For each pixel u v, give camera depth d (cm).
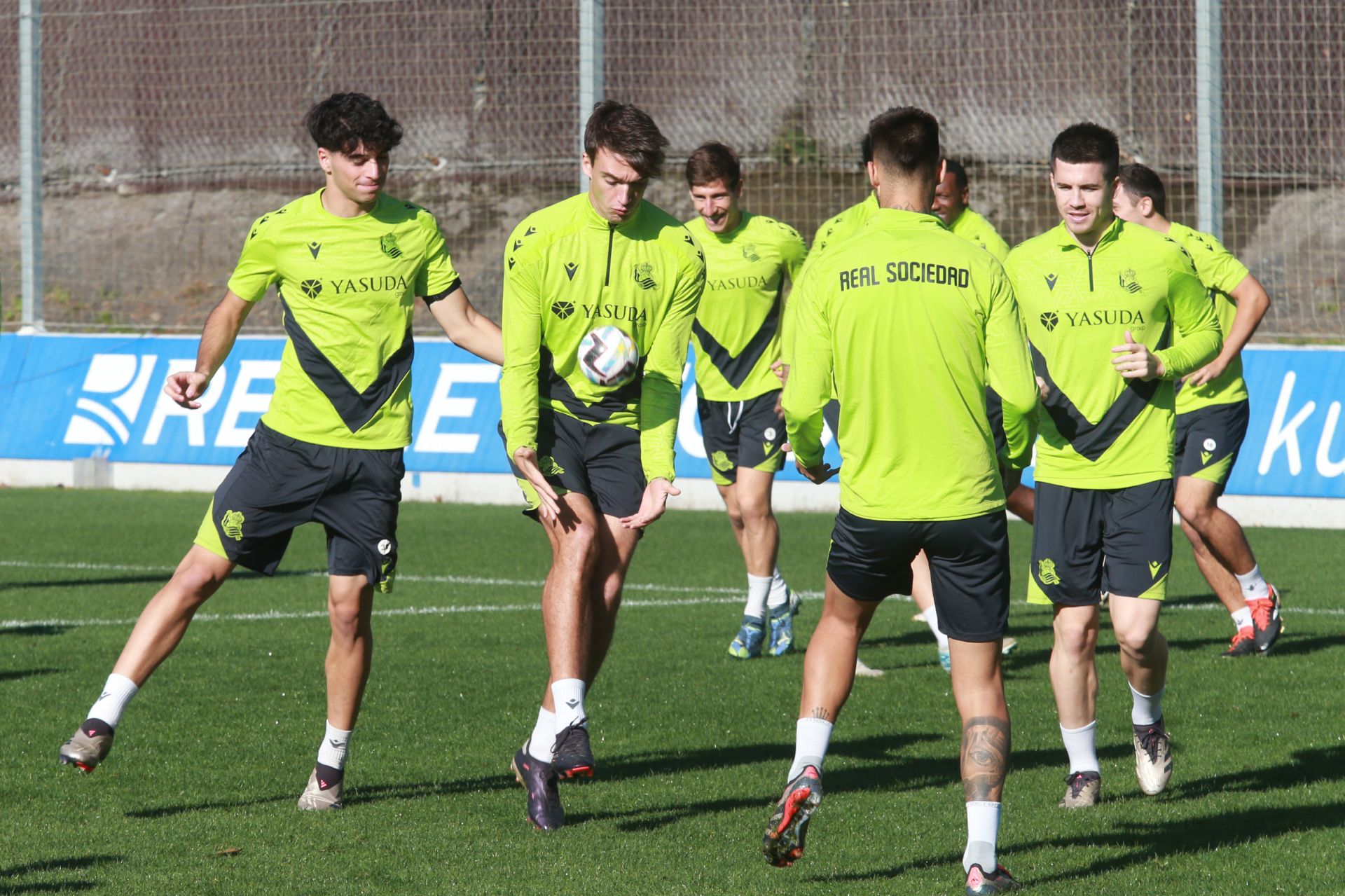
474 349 1266
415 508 3647
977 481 987
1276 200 4062
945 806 1255
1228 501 3272
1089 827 1187
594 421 1241
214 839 1144
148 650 1200
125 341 4047
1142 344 1265
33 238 4103
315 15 5156
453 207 4869
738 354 2016
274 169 5244
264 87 5306
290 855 1099
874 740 1511
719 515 3566
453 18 5019
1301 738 1495
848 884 1031
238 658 1925
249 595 2488
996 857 1006
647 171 1166
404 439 1255
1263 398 3297
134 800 1265
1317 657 1944
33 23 4022
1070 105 4391
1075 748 1268
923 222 1000
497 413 3756
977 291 981
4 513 3519
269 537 1241
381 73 5106
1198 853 1106
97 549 2989
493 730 1540
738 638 1972
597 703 1688
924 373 975
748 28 4625
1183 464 1930
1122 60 4325
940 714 1638
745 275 2016
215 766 1382
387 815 1221
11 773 1351
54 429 4025
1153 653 1262
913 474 984
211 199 5300
